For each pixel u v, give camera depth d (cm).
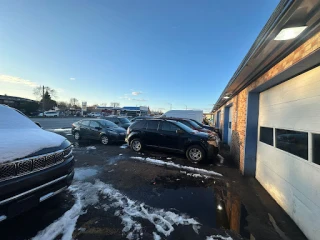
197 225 263
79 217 265
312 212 239
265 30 230
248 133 485
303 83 280
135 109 4894
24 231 227
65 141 310
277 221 282
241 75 409
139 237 230
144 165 549
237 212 304
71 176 292
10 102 4303
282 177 328
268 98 416
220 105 1312
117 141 887
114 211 287
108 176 445
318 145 237
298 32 209
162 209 303
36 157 227
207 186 412
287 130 321
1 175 193
